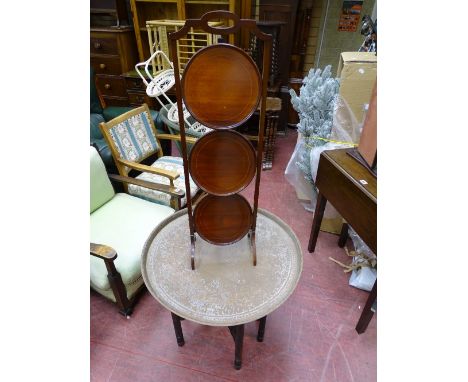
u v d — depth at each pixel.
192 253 1.19
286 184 2.66
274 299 1.06
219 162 1.04
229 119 0.95
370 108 1.38
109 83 3.11
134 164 1.77
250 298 1.06
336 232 2.09
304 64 3.32
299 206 2.38
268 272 1.17
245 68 0.88
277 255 1.25
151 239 1.31
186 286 1.11
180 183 1.89
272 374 1.30
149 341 1.42
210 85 0.90
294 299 1.63
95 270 1.36
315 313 1.56
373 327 1.49
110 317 1.52
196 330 1.47
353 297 1.64
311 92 1.98
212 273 1.16
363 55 1.77
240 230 1.20
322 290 1.68
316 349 1.40
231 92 0.91
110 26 2.95
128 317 1.51
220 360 1.35
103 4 2.86
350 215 1.39
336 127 1.85
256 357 1.36
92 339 1.42
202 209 1.15
